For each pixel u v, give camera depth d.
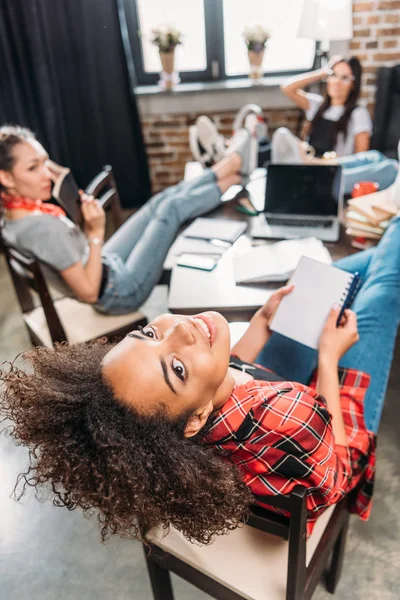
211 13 3.55
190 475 0.72
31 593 1.51
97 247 1.85
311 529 1.02
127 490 0.69
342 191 1.93
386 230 1.65
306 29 2.81
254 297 1.54
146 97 3.66
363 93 3.52
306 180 1.92
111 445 0.68
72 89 3.49
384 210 1.75
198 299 1.54
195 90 3.60
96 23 3.31
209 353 0.77
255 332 1.33
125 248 2.20
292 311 1.26
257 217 2.02
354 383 1.27
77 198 1.84
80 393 0.75
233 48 3.71
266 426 0.86
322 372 1.15
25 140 1.71
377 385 1.34
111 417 0.71
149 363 0.73
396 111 3.20
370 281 1.47
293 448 0.86
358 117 2.71
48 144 3.59
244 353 1.32
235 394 0.89
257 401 0.88
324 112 2.79
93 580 1.53
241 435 0.86
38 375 0.81
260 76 3.64
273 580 1.02
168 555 1.13
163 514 0.73
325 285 1.25
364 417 1.31
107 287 1.91
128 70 3.50
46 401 0.73
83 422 0.72
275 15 3.56
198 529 0.76
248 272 1.64
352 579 1.47
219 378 0.79
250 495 0.83
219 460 0.79
